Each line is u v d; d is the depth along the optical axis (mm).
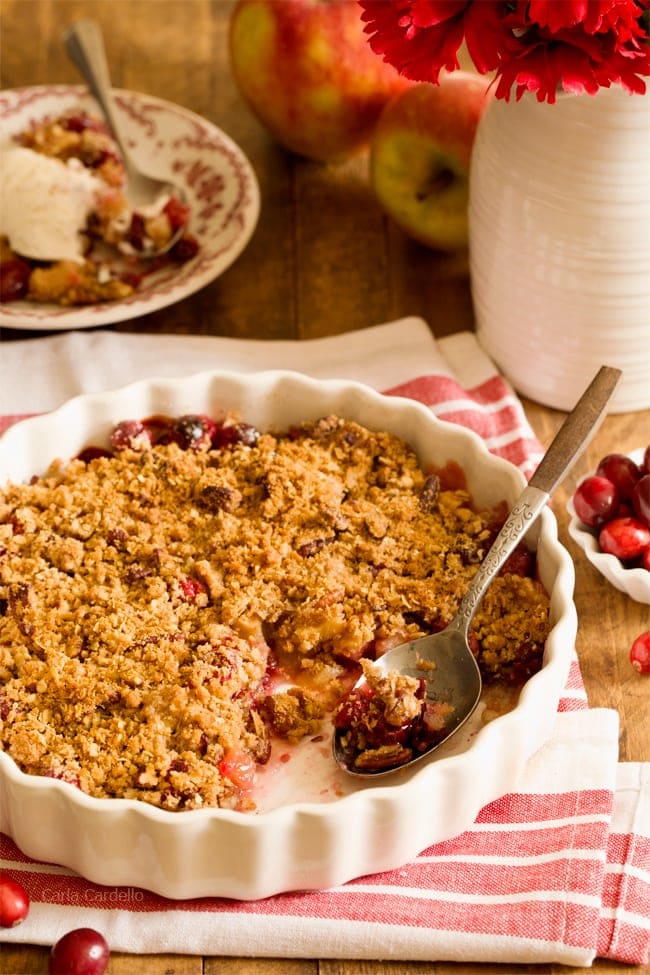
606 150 1121
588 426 1106
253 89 1343
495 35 1053
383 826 1005
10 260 1295
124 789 1018
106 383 1236
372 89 1326
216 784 1021
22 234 1290
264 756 1046
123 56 1466
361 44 1311
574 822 1043
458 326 1295
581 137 1122
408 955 1010
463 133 1256
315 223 1358
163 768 1021
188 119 1368
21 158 1303
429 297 1312
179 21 1493
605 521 1135
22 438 1134
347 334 1271
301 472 1135
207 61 1466
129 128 1376
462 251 1332
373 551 1105
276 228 1354
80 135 1345
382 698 1040
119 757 1026
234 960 1018
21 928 1016
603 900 1024
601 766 1062
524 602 1087
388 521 1122
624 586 1130
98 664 1062
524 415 1227
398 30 1069
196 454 1149
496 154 1161
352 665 1084
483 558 1108
